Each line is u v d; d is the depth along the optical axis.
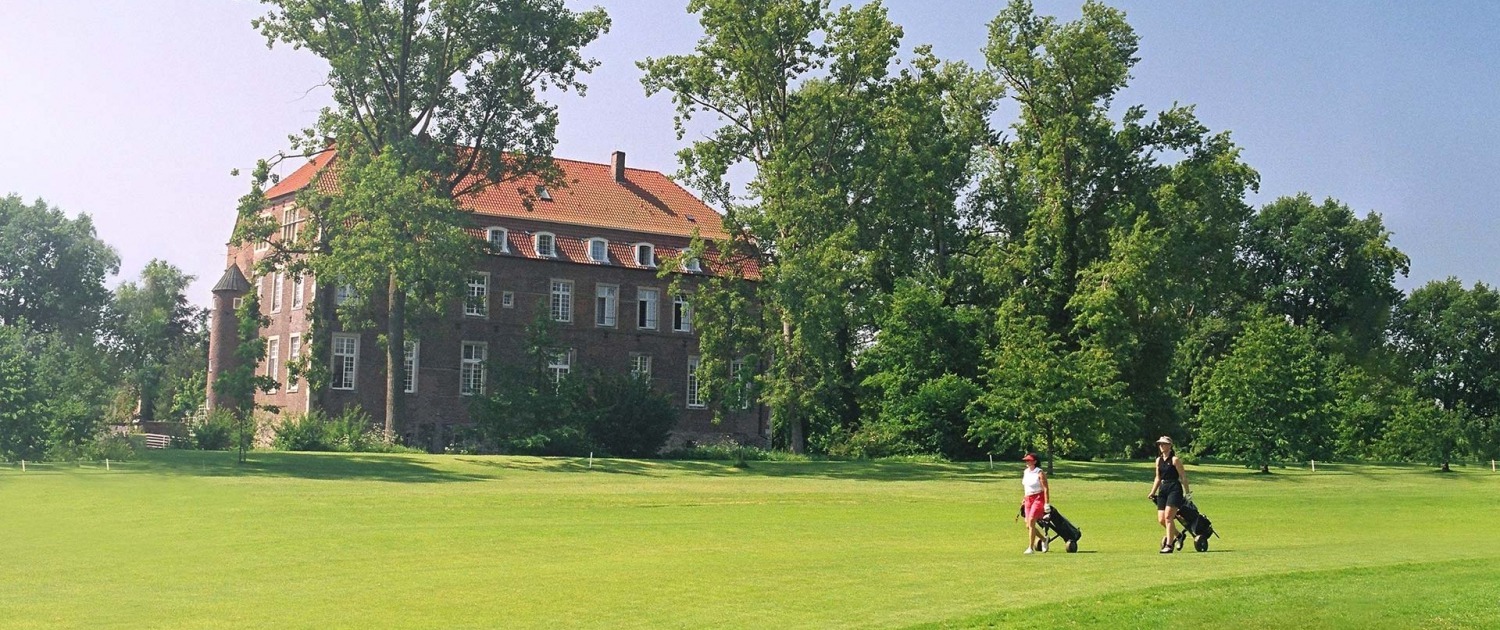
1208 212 63.75
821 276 59.00
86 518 28.33
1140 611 15.02
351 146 58.66
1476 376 101.88
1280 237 94.81
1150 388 67.25
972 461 66.75
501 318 74.50
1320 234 92.25
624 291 78.62
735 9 61.62
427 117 59.56
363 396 70.50
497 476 46.84
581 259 77.19
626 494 39.31
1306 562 20.12
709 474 52.72
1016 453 68.88
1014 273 66.06
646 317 79.38
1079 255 65.31
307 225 58.41
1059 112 64.50
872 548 23.95
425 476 45.09
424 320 71.12
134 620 15.17
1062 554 22.36
